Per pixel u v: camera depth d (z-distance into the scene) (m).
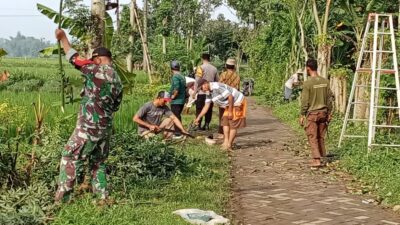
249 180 9.93
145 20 34.59
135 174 8.81
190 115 20.55
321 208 8.05
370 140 11.48
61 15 9.48
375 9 17.53
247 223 7.25
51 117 12.84
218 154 12.12
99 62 7.23
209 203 7.88
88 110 7.06
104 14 9.89
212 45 65.31
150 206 7.52
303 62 26.69
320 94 11.12
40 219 6.24
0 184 7.65
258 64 41.44
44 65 62.00
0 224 5.95
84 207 6.87
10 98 17.42
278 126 19.03
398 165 10.04
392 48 12.21
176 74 14.84
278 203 8.30
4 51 10.30
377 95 12.53
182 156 9.89
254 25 46.34
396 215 7.76
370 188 9.16
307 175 10.41
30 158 8.12
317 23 19.00
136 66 53.12
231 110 13.00
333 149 12.50
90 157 7.20
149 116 11.43
